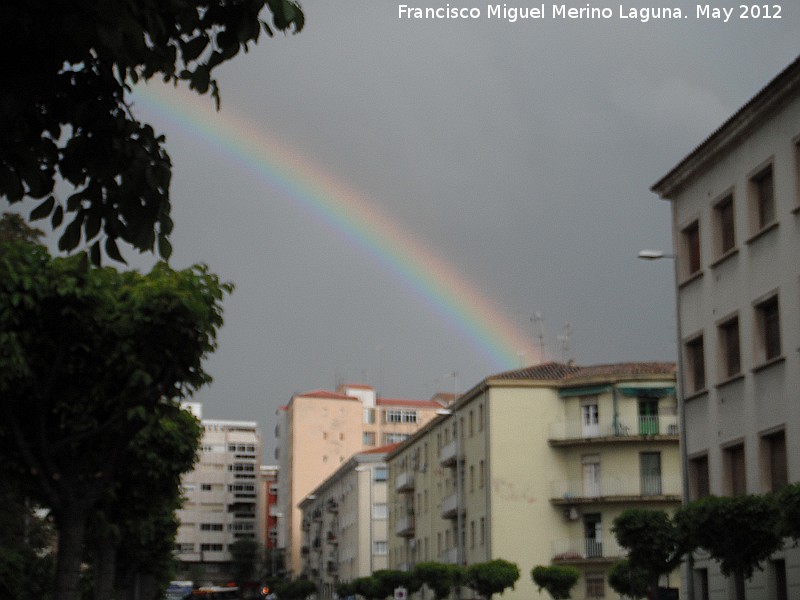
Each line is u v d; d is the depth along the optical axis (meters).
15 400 17.09
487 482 66.62
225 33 6.46
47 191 6.41
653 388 65.69
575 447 66.56
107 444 17.83
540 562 65.50
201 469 178.88
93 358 17.20
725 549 26.33
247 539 163.62
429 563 62.38
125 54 5.81
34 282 16.73
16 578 25.58
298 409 142.12
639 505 64.19
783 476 30.86
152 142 6.48
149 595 33.41
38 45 5.71
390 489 95.81
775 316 31.69
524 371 71.19
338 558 115.44
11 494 22.84
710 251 35.16
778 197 31.06
